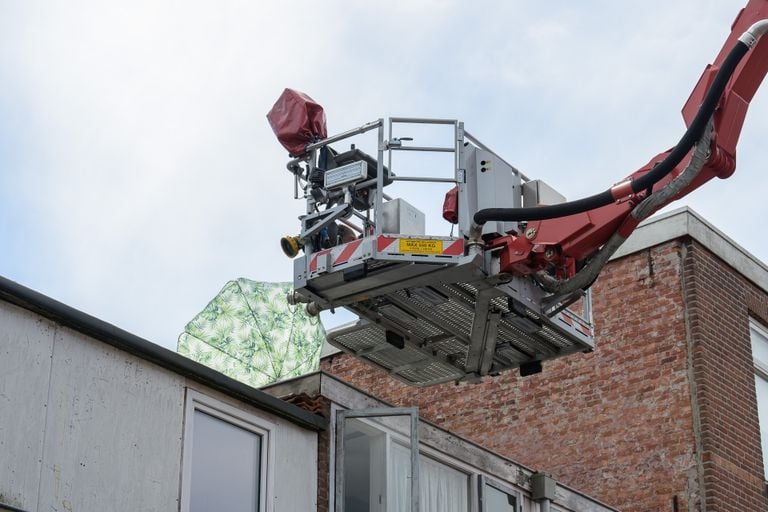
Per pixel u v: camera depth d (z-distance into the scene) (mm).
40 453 11031
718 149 13008
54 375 11344
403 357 15102
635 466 20281
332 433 13930
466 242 13000
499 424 22203
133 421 11945
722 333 20688
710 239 21156
